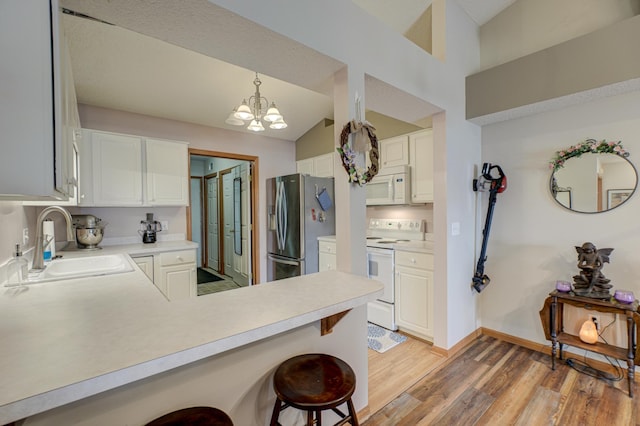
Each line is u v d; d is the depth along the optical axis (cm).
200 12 114
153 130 334
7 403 57
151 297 124
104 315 102
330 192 399
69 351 76
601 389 198
